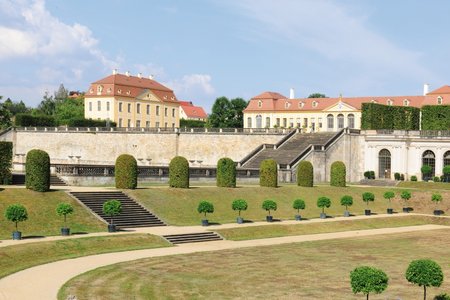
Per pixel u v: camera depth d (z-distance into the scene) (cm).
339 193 7969
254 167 9300
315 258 4562
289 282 3716
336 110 14375
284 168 8794
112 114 15688
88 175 6925
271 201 6306
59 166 6850
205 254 4597
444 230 6469
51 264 3991
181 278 3722
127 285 3481
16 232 4594
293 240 5484
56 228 5097
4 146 6200
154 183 7569
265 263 4306
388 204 7981
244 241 5353
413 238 5788
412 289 3609
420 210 7894
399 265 4347
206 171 8112
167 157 11512
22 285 3375
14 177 6353
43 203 5441
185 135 11325
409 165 10162
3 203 5238
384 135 10288
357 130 10475
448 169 9412
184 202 6431
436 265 3100
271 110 15350
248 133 10762
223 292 3419
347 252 4881
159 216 5953
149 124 16662
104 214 5591
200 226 5809
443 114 10856
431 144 9912
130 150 11944
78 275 3669
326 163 9638
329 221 6506
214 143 11056
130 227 5522
